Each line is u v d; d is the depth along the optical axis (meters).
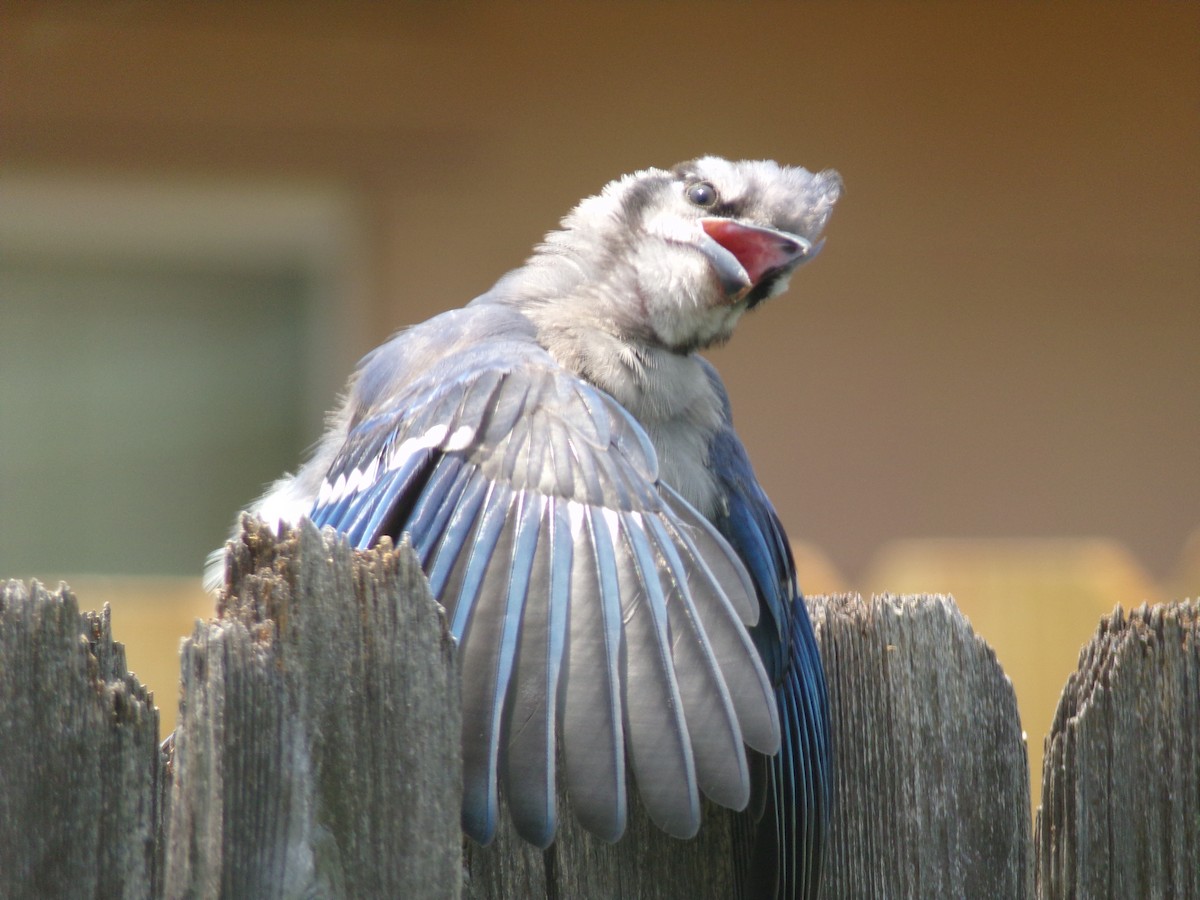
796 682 4.86
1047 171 12.98
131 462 12.96
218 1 12.63
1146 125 13.06
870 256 12.84
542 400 5.08
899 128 12.88
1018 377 12.90
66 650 3.66
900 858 4.68
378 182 12.67
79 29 12.48
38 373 12.83
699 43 12.74
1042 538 12.80
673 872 4.48
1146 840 4.55
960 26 12.92
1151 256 13.05
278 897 3.61
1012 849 4.66
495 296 6.44
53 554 12.84
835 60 12.85
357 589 3.76
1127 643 4.59
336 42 12.68
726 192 6.46
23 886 3.58
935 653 4.77
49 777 3.62
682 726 4.06
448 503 4.73
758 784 4.78
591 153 12.73
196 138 12.59
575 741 3.98
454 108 12.70
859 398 12.77
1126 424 12.93
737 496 5.98
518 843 4.30
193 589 7.02
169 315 12.95
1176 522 12.91
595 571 4.41
